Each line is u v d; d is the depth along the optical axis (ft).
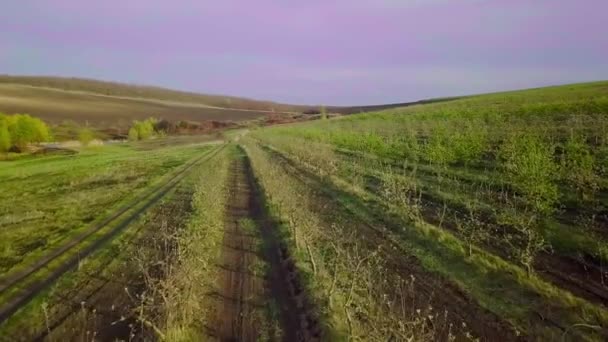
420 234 49.85
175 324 32.24
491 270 38.99
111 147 271.08
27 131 229.66
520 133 79.00
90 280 46.24
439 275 40.29
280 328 34.19
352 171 88.48
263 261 48.78
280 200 67.77
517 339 29.71
